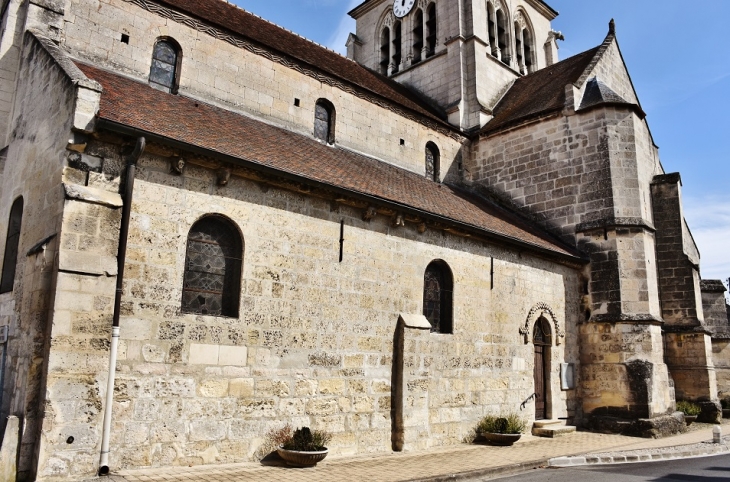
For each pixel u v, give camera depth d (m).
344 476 10.25
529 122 21.92
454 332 15.33
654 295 18.94
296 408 11.75
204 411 10.46
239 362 11.05
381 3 30.64
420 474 10.64
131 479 8.98
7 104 13.34
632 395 17.81
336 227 13.16
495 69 26.48
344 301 13.00
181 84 15.69
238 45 17.06
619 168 19.59
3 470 8.45
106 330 9.42
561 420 17.98
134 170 10.27
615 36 24.42
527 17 30.48
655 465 12.59
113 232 9.82
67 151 9.77
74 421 8.88
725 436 17.03
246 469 10.32
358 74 22.64
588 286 19.44
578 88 21.03
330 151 17.19
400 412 13.45
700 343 21.12
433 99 26.05
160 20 15.70
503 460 12.49
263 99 17.27
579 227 19.89
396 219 14.11
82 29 14.27
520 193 21.81
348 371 12.80
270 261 11.87
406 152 21.05
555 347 18.38
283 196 12.34
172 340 10.29
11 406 9.75
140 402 9.75
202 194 11.13
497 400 16.20
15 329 10.33
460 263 15.90
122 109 11.09
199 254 11.13
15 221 11.92
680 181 22.38
